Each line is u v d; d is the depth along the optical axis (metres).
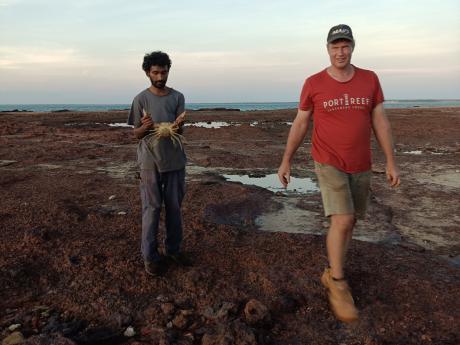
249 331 3.09
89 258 4.31
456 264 4.57
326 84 3.34
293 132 3.54
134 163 10.81
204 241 4.87
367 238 5.29
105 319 3.41
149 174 3.80
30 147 13.82
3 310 3.52
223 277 4.00
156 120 3.86
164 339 3.09
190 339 3.12
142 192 3.89
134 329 3.30
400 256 4.49
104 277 3.98
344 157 3.34
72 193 7.33
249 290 3.78
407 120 25.36
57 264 4.24
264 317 3.32
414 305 3.49
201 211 6.17
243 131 19.12
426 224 5.90
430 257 4.60
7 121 27.34
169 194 3.94
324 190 3.40
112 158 11.66
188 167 10.38
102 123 28.50
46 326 3.31
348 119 3.31
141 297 3.69
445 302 3.53
